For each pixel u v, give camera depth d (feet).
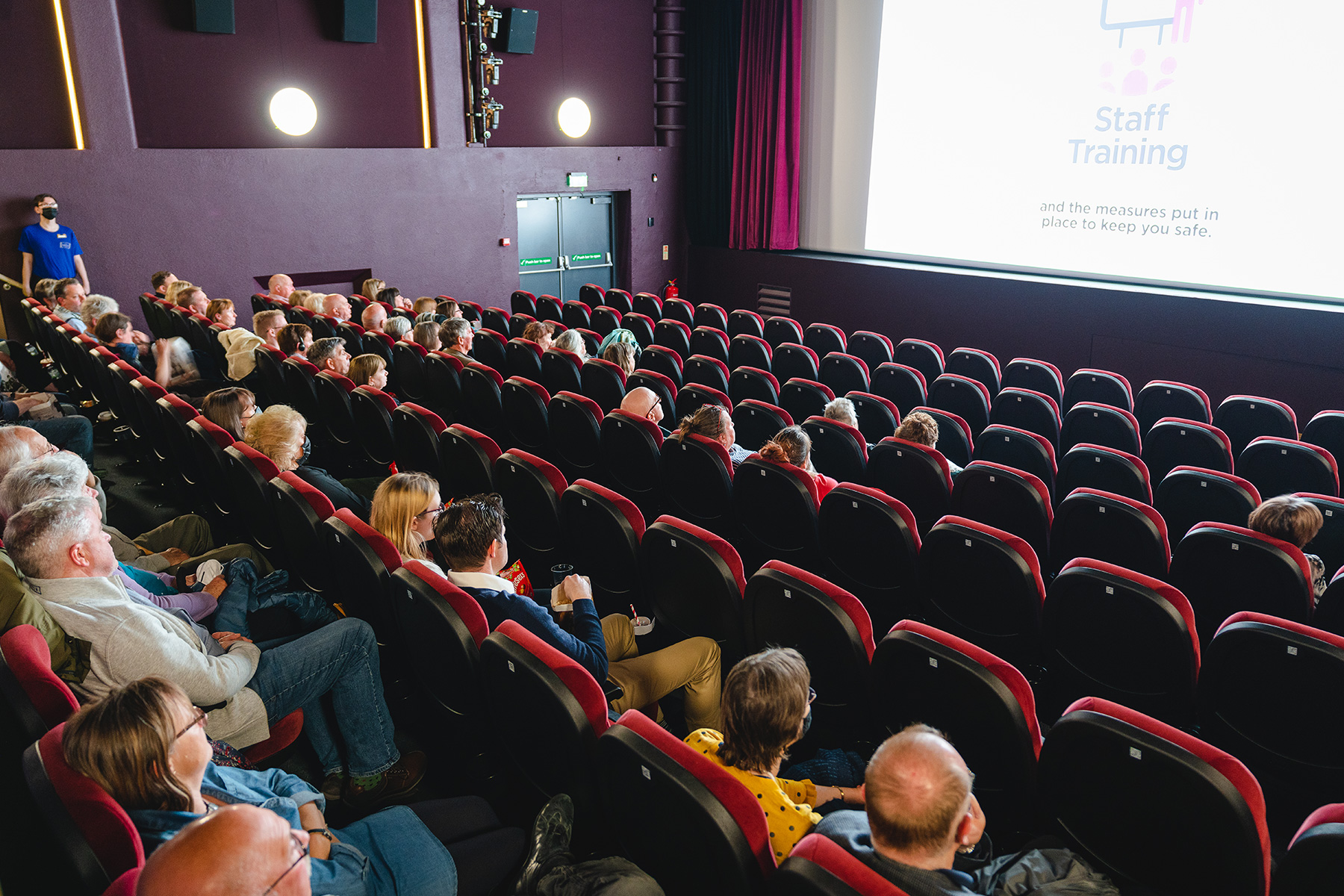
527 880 5.73
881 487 13.55
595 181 37.22
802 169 36.11
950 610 9.96
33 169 25.98
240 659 7.39
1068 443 17.39
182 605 8.84
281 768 8.61
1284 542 9.16
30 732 5.20
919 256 32.63
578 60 35.96
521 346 20.36
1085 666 8.66
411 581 7.47
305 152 30.32
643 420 13.87
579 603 8.39
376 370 16.02
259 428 11.04
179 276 28.94
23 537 6.63
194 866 3.50
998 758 6.66
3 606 6.36
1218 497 12.23
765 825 4.83
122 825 4.44
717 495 12.62
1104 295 27.02
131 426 16.37
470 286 35.04
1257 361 24.41
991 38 28.76
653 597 9.84
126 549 10.46
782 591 7.92
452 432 12.87
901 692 7.11
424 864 5.88
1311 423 17.29
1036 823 6.74
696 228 40.09
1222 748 7.83
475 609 7.23
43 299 23.58
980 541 9.16
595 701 6.07
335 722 8.38
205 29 27.63
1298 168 23.26
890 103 32.12
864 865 4.19
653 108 38.83
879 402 17.30
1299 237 23.63
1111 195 26.94
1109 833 5.88
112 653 6.72
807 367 22.04
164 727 4.84
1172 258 26.05
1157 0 24.84
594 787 6.25
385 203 32.27
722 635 9.21
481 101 32.89
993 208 29.96
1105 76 26.35
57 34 26.02
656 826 5.41
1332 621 8.92
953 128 30.40
